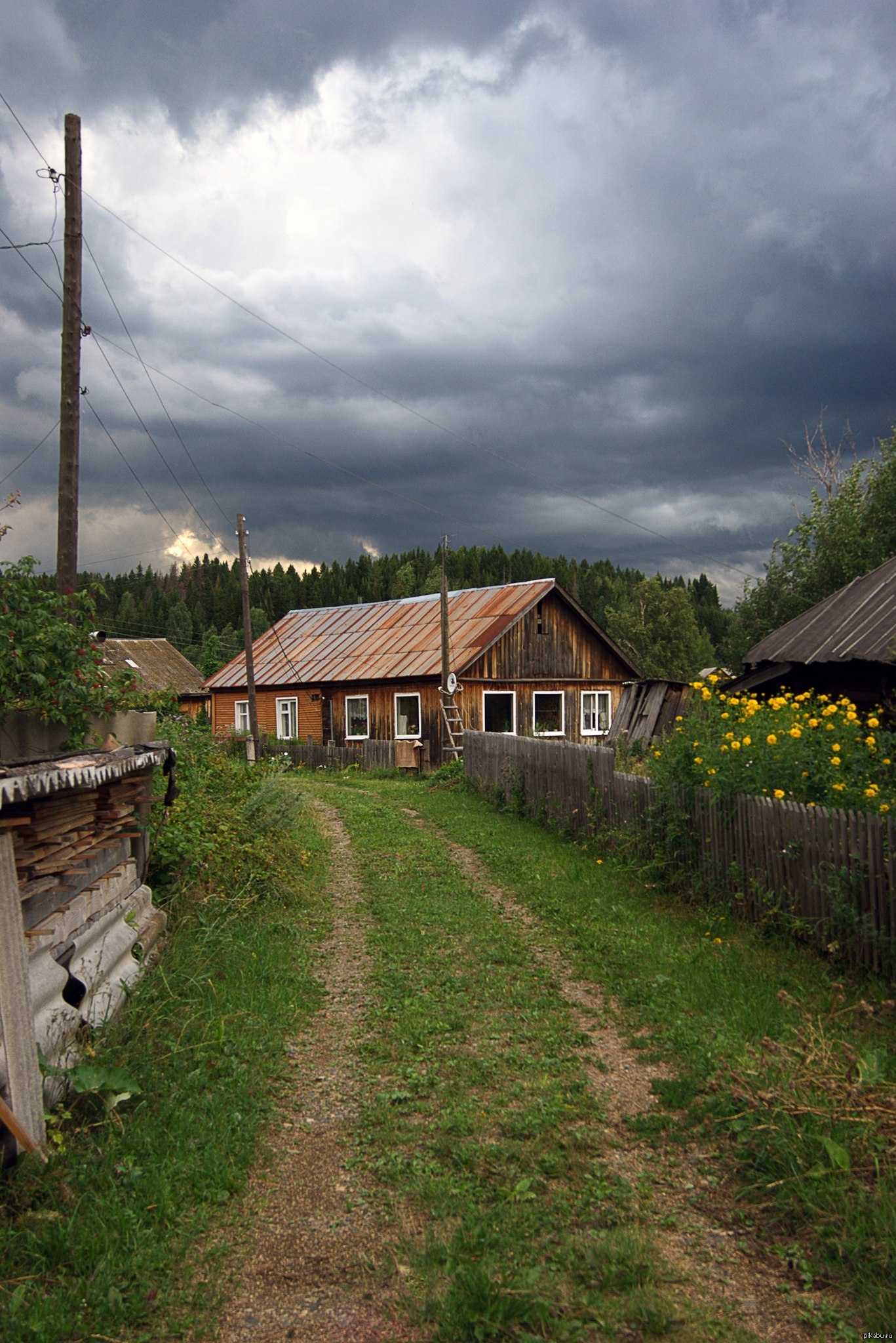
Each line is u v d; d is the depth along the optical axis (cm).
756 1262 308
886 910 547
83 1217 327
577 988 611
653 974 610
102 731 810
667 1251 315
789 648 1202
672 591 6009
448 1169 372
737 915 714
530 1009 567
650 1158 380
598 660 2791
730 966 605
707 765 779
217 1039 498
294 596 10862
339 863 1095
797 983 559
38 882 432
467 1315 275
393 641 2847
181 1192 349
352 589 11338
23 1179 340
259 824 1008
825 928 599
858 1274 293
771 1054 451
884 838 550
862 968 563
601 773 1078
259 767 1322
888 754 733
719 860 759
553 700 2684
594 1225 330
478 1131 404
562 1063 480
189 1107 420
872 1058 400
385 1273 303
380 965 666
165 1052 475
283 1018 550
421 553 11569
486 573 11112
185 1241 321
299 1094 454
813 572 2662
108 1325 275
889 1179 338
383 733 2675
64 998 456
